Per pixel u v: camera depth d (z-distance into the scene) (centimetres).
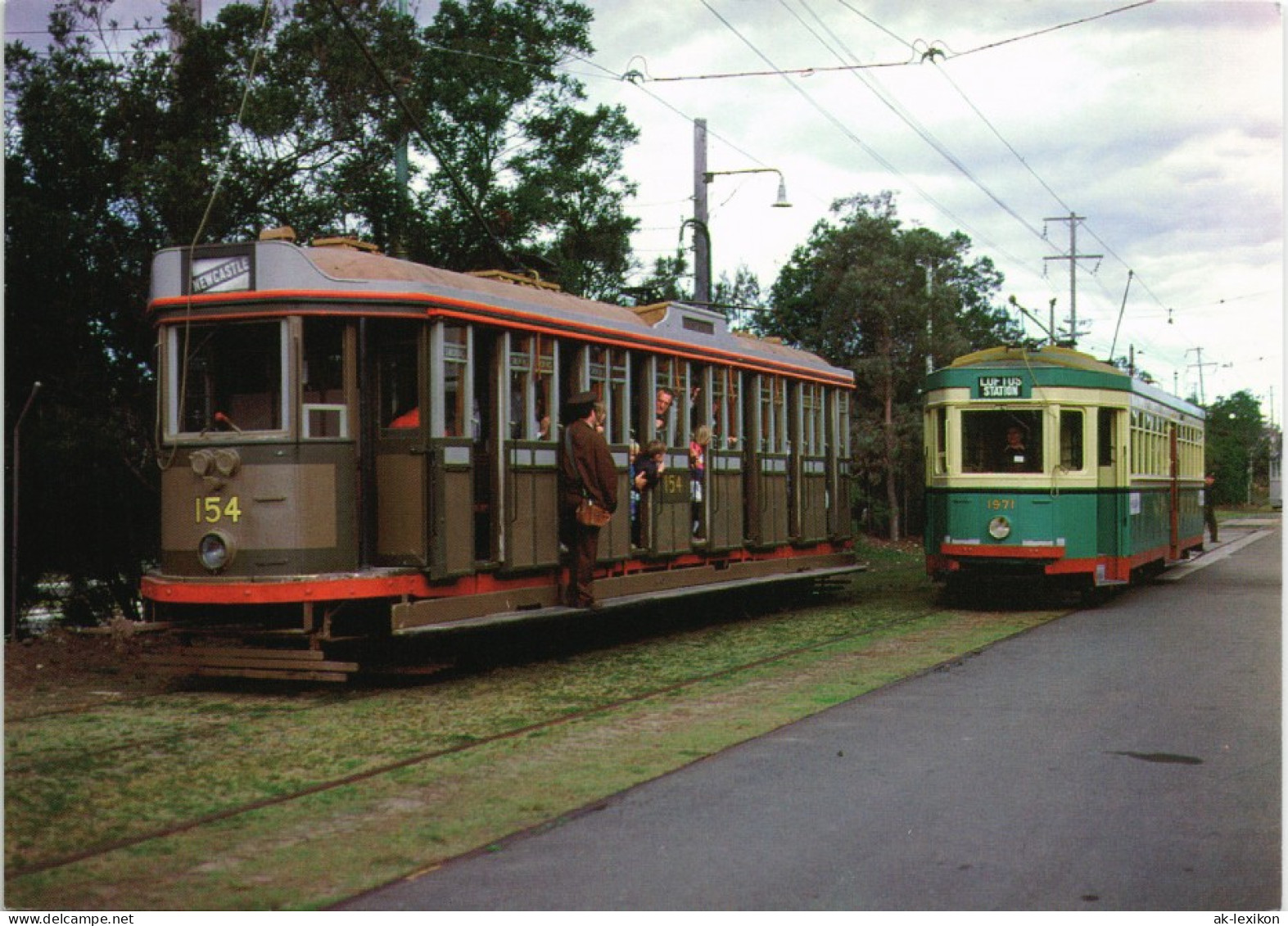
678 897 523
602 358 1336
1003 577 1764
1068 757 790
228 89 1566
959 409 1717
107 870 563
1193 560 2830
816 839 609
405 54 1702
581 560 1241
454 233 1917
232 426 1039
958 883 544
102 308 1483
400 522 1059
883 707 966
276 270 1023
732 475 1623
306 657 1015
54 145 1461
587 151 2245
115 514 1492
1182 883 544
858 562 2069
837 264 3531
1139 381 2008
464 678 1140
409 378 1069
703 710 960
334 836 618
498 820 646
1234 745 823
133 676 1133
